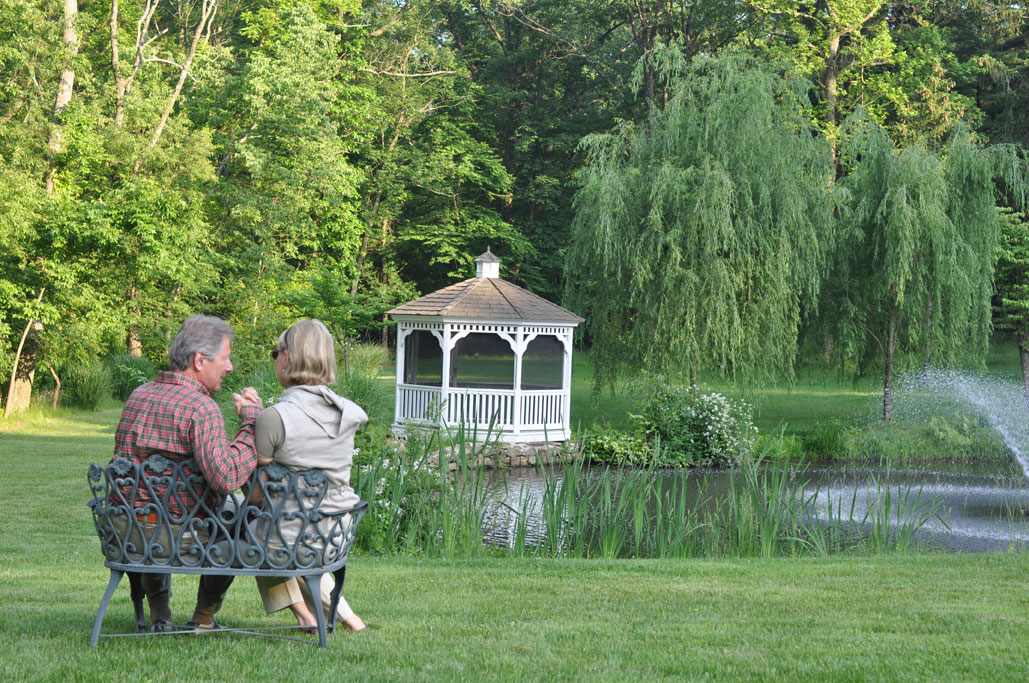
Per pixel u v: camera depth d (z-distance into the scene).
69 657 3.82
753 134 20.50
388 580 6.24
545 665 3.96
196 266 27.91
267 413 4.13
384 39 44.75
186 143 27.64
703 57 21.47
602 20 45.22
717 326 20.03
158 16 37.16
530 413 20.00
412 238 46.22
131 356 28.05
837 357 23.09
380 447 9.57
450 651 4.16
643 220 20.78
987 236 22.23
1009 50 40.38
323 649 4.11
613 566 7.20
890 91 37.78
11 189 19.75
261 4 37.72
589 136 22.56
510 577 6.49
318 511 4.16
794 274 20.88
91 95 26.91
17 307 20.05
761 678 3.82
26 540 8.23
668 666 3.97
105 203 21.25
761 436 20.80
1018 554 8.18
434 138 44.88
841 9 37.06
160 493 4.09
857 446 20.31
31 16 22.27
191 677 3.61
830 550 10.11
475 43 51.06
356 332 33.34
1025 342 26.72
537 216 50.50
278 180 32.59
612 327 22.72
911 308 21.50
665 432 19.95
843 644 4.43
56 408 22.88
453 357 20.19
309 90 32.47
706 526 10.66
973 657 4.17
